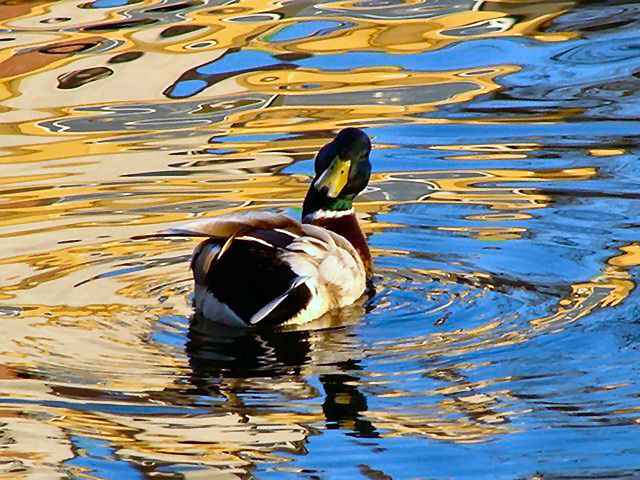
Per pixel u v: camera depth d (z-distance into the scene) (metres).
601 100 16.30
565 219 12.81
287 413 9.18
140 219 13.13
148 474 8.40
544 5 20.16
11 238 12.66
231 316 10.70
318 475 8.38
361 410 9.17
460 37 18.73
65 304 11.13
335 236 11.37
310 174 14.27
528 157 14.60
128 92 17.09
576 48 18.17
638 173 13.98
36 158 14.95
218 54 18.22
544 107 16.14
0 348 10.20
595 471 8.35
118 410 9.21
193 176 14.27
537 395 9.32
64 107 16.64
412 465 8.48
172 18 19.69
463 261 12.02
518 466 8.44
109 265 12.01
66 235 12.72
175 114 16.34
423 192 13.74
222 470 8.43
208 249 10.84
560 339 10.22
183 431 8.94
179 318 10.87
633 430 8.82
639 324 10.42
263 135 15.51
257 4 20.38
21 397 9.39
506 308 10.92
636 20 19.12
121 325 10.71
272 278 10.59
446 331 10.52
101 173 14.42
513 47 18.28
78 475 8.38
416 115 16.02
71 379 9.68
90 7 20.23
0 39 18.84
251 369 9.88
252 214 10.79
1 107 16.72
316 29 19.16
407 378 9.65
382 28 19.20
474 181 13.98
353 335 10.50
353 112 16.20
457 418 9.04
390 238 12.63
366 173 12.28
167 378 9.72
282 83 17.25
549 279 11.49
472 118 15.87
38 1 20.59
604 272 11.54
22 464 8.52
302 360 10.01
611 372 9.64
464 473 8.38
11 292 11.40
